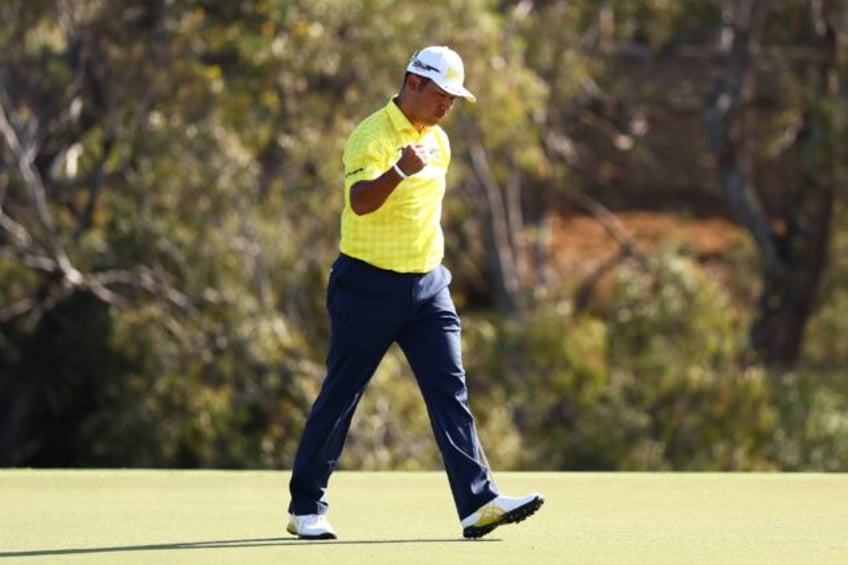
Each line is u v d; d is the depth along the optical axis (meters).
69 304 74.31
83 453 75.44
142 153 68.50
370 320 22.20
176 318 70.56
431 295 22.45
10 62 70.56
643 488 30.70
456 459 22.44
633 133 104.81
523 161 80.50
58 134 72.38
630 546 21.92
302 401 67.81
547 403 75.44
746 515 26.19
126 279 70.56
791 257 95.44
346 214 22.33
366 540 22.64
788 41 94.75
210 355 68.88
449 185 80.62
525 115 78.50
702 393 74.19
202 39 69.25
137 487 30.31
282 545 21.92
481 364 76.00
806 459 74.06
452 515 26.17
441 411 22.58
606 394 74.94
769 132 96.25
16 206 70.69
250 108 68.81
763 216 94.19
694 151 113.19
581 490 30.38
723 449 73.38
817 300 98.00
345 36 68.88
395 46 69.00
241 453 67.62
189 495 29.12
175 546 21.77
